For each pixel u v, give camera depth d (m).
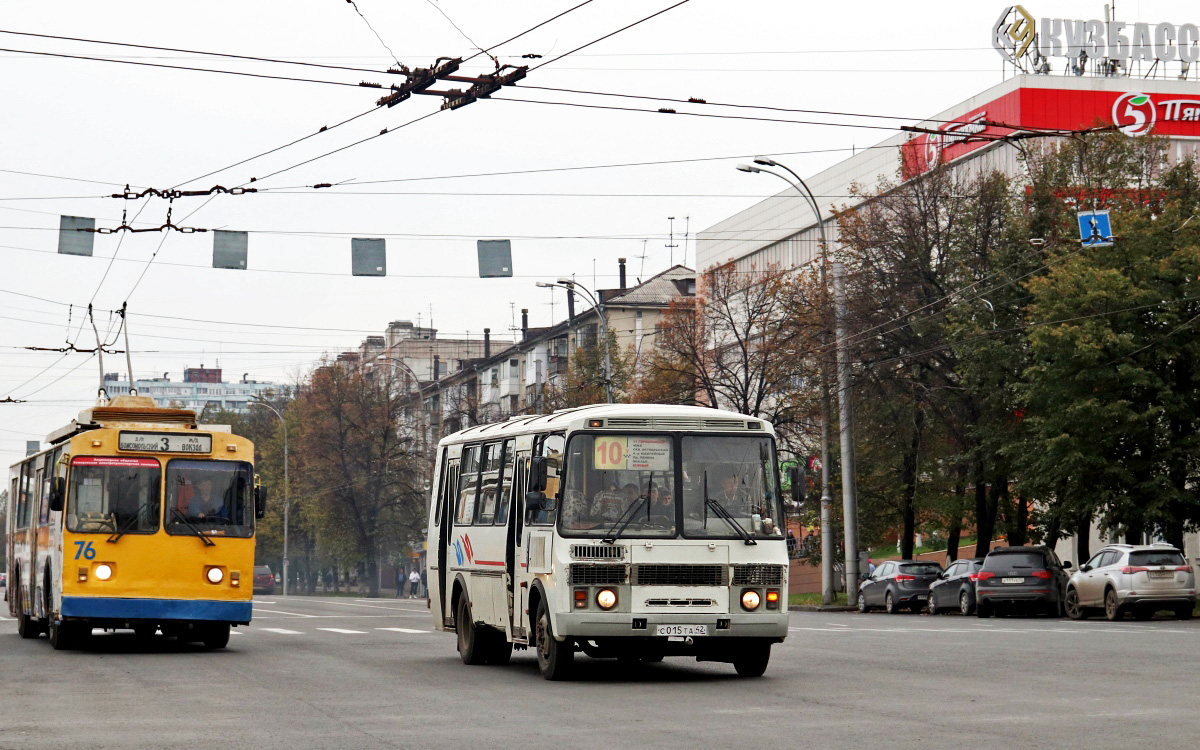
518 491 19.75
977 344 46.72
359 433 99.31
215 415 130.12
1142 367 40.53
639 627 17.52
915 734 12.35
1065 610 41.91
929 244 50.94
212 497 24.52
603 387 76.06
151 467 24.31
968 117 74.38
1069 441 40.62
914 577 49.09
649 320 106.12
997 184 50.19
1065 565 40.78
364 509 99.56
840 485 56.31
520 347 116.25
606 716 13.97
